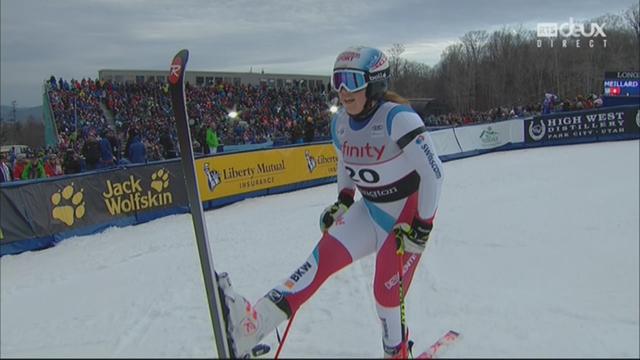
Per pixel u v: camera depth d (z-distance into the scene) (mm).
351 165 4840
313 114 51344
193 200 4484
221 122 42688
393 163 4598
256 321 4402
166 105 45188
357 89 4445
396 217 4879
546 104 39656
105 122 40500
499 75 106562
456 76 108938
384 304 4914
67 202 12969
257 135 44000
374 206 4926
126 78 68812
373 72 4465
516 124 32438
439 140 28188
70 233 12953
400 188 4742
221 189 17484
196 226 4359
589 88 97562
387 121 4480
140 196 14828
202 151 25484
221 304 4195
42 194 12453
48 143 41250
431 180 4492
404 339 4969
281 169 19969
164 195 15523
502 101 104812
